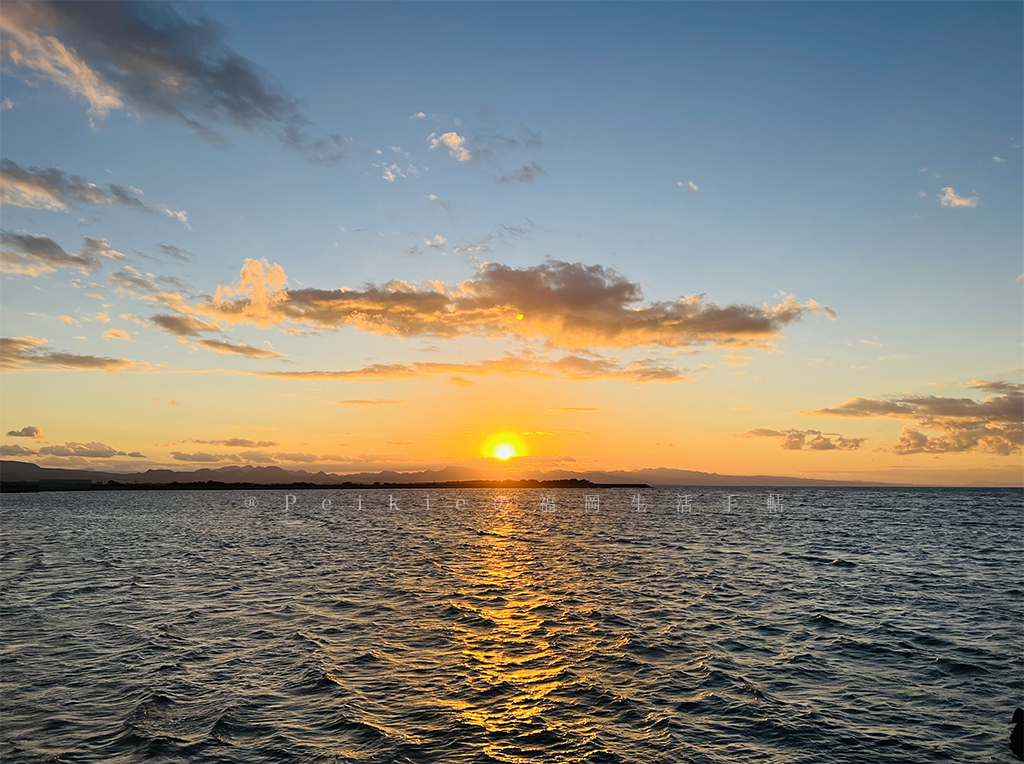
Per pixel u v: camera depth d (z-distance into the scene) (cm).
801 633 2961
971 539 8269
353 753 1672
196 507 19625
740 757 1661
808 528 10338
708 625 3114
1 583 4500
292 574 4931
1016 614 3403
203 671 2373
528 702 2058
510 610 3469
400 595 3950
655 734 1809
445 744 1733
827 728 1856
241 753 1677
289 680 2270
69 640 2828
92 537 8650
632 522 12056
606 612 3412
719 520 12725
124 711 1975
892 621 3216
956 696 2130
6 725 1875
